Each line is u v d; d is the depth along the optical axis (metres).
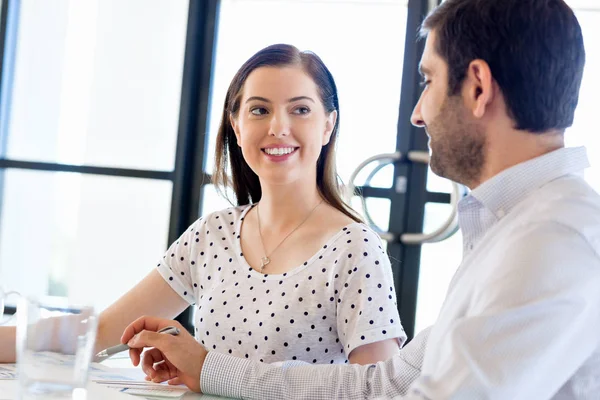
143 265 3.66
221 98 3.60
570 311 1.00
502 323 1.01
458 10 1.21
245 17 3.56
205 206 3.62
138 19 3.67
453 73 1.20
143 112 3.66
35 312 1.12
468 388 1.00
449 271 3.22
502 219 1.15
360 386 1.40
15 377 1.44
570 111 1.18
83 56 3.74
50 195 3.75
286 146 1.83
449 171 1.24
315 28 3.44
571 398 1.07
